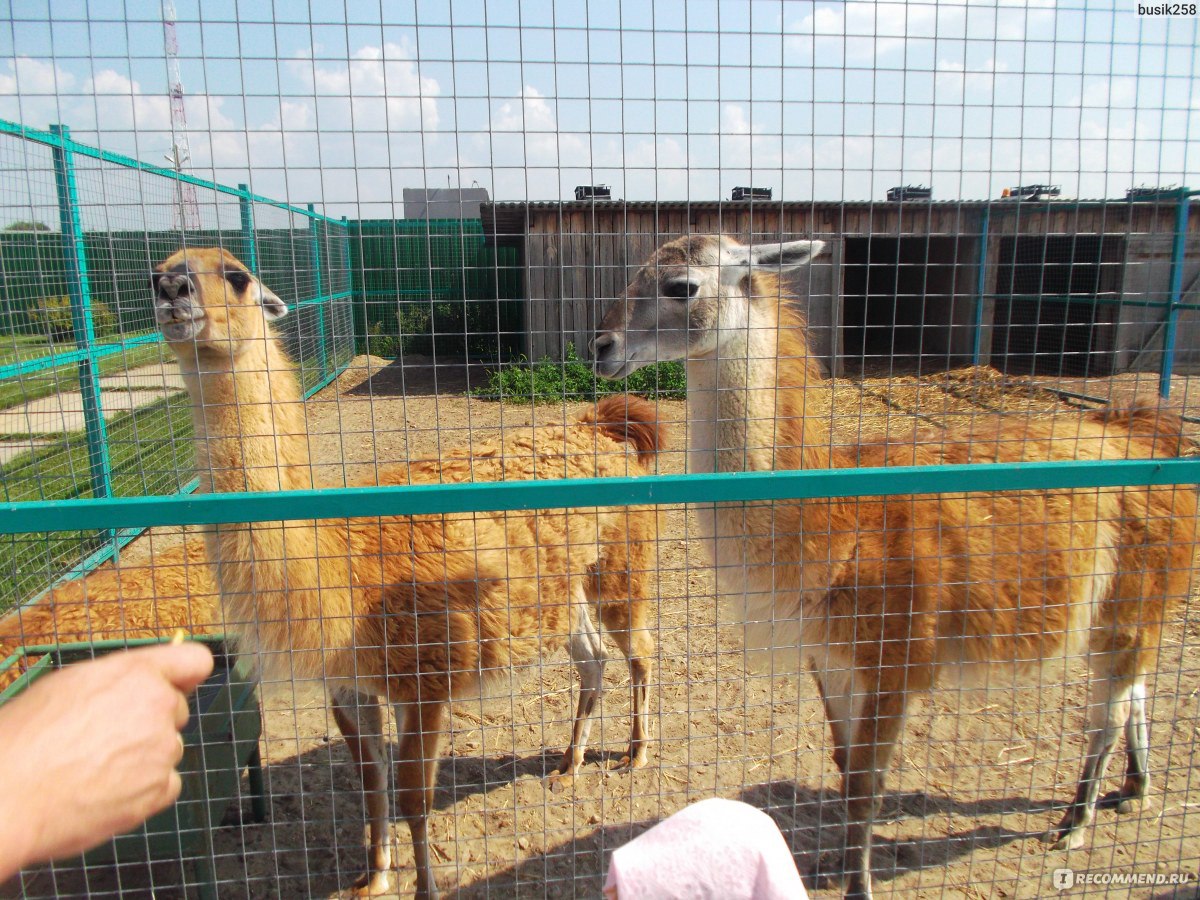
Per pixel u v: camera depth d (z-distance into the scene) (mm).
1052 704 4938
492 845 3959
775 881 1244
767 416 3580
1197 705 4773
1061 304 13781
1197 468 2631
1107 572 3732
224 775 3338
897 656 3357
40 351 5812
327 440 9422
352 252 16141
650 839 1305
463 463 4164
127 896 3561
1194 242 12484
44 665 3633
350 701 3570
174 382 7695
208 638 3844
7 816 845
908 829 3990
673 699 5121
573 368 12203
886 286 18312
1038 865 3738
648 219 10008
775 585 3420
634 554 4430
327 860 3920
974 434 3865
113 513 2295
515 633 3783
